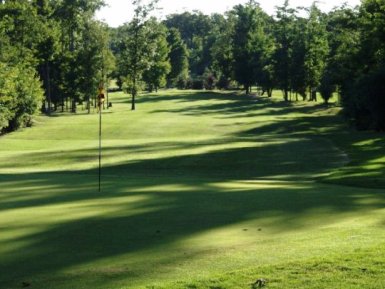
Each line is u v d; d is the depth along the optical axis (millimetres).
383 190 17125
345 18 66000
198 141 42219
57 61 81688
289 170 27672
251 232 10219
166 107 83562
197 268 7777
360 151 33438
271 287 6816
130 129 56750
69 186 18203
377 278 7117
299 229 10508
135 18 86750
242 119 64625
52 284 7160
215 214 12094
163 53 116812
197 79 155375
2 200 14695
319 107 80000
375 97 46531
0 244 9320
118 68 91375
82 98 82000
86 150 37219
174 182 19953
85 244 9281
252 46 114438
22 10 72250
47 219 11562
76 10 85438
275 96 113438
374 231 10164
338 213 12273
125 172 27453
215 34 168750
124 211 12539
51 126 60219
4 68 55375
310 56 89125
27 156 35188
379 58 52062
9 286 7094
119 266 7930
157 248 8977
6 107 54031
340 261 7855
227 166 29422
